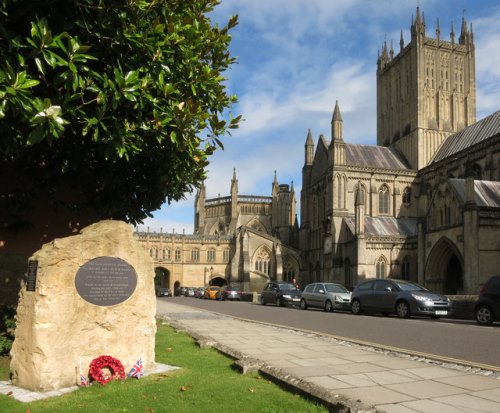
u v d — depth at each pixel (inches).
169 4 517.7
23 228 667.4
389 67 3681.1
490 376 439.8
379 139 3762.3
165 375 425.7
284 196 4495.6
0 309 612.1
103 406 326.3
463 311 1179.3
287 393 358.9
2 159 563.2
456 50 3376.0
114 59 466.0
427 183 3041.3
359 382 409.4
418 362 509.0
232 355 510.9
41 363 385.4
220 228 4675.2
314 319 1123.9
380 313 1363.2
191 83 530.9
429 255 2106.3
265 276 4052.7
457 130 3294.8
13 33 382.0
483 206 1846.7
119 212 689.0
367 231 2878.9
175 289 4315.9
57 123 369.4
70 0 417.4
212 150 570.9
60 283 403.2
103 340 426.6
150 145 546.9
